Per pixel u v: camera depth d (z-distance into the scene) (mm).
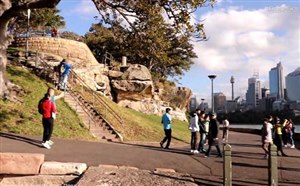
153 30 20812
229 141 30125
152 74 48812
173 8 19016
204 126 17047
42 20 43000
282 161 15602
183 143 25406
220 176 11172
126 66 38312
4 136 15297
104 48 51469
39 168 9547
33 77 25359
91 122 22203
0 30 19953
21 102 20625
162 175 10344
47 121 13484
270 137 16031
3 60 20344
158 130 27922
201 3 18062
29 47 33844
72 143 15852
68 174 9664
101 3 20812
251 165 13734
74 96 25688
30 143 14133
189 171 11758
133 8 20609
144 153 14773
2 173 9344
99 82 34625
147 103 39562
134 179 9477
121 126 24438
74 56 34750
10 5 19688
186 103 51938
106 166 10883
